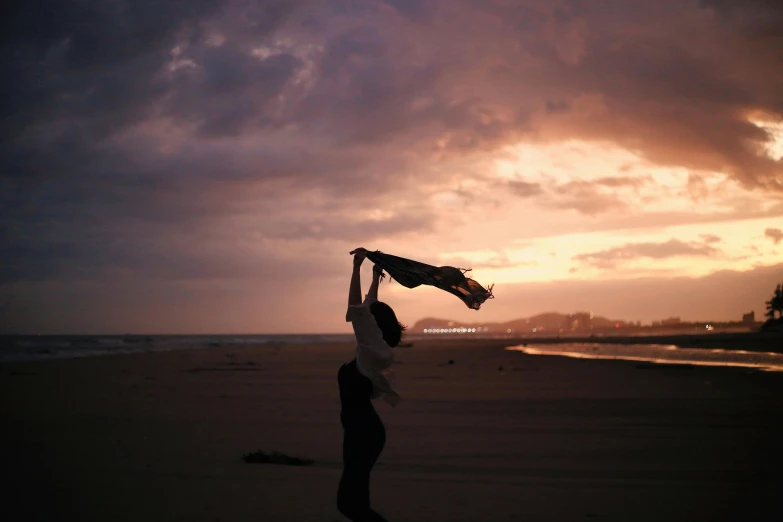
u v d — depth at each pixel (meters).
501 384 16.41
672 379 17.27
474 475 5.96
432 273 3.85
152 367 25.81
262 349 54.97
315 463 6.61
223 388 15.84
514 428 8.81
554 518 4.53
